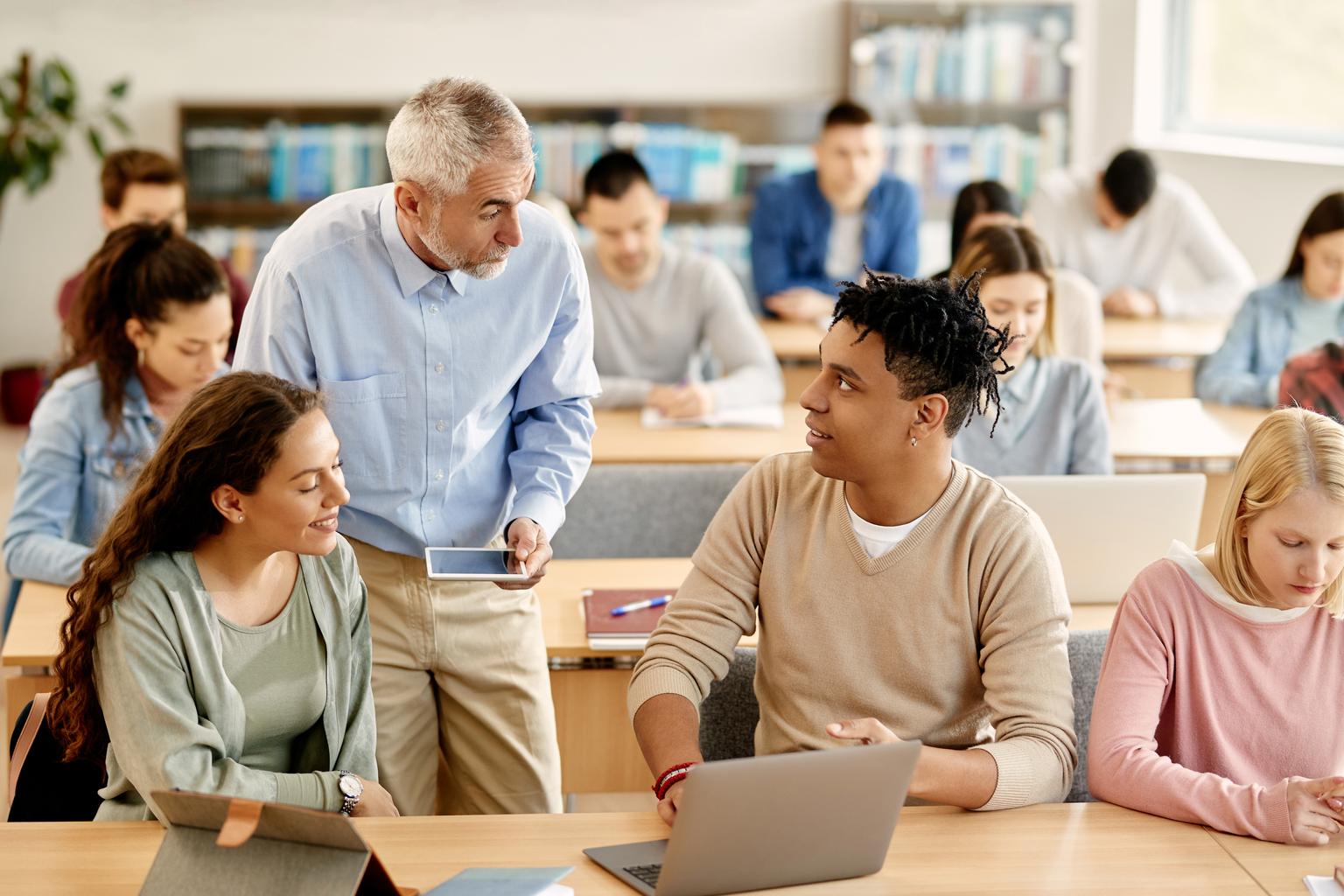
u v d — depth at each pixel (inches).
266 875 61.7
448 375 93.3
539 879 67.9
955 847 72.9
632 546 132.7
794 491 85.0
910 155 294.8
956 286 81.5
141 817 76.8
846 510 82.6
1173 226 227.5
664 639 84.4
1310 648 81.7
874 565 81.3
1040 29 290.7
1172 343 204.7
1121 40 293.3
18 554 114.3
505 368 95.0
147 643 73.9
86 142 286.4
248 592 78.2
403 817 75.7
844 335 77.0
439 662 97.2
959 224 177.8
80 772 81.8
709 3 291.9
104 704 74.9
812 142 298.8
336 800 78.9
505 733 99.6
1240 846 73.6
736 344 177.0
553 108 292.5
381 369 92.7
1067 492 112.7
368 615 83.5
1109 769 78.6
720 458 151.9
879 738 70.4
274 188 289.1
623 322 178.5
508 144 83.2
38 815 81.1
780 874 67.6
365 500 94.7
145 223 119.9
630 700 83.6
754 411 171.3
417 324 91.9
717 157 293.7
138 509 74.5
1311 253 180.1
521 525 93.4
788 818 65.6
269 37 287.4
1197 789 75.8
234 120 289.6
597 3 291.0
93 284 117.6
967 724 83.0
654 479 132.5
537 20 290.8
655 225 174.1
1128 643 82.2
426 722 99.7
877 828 68.2
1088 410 135.4
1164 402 178.1
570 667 110.3
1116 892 68.6
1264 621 81.3
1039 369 136.0
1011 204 175.8
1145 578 83.2
